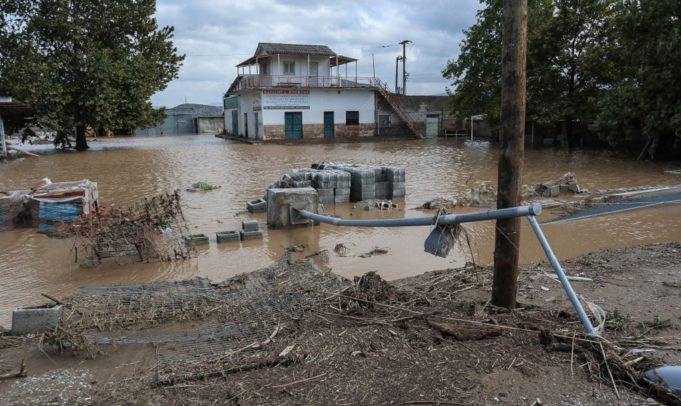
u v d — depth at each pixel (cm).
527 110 3156
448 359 414
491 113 3581
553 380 383
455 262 841
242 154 2928
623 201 1343
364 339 452
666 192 1441
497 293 518
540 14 3198
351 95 4447
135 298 595
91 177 1981
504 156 487
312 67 4503
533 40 3022
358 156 2797
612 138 2512
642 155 2455
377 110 4578
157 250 900
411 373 395
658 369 383
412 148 3384
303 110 4294
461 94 3716
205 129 6391
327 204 1384
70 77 3142
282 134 4244
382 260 854
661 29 2180
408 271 792
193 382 397
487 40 3497
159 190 1658
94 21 3209
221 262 866
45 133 4300
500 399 360
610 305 529
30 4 3103
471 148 3341
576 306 450
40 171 2194
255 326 505
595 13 2891
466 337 448
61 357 452
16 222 1112
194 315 544
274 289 614
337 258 869
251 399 367
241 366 415
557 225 1088
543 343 431
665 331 462
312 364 414
